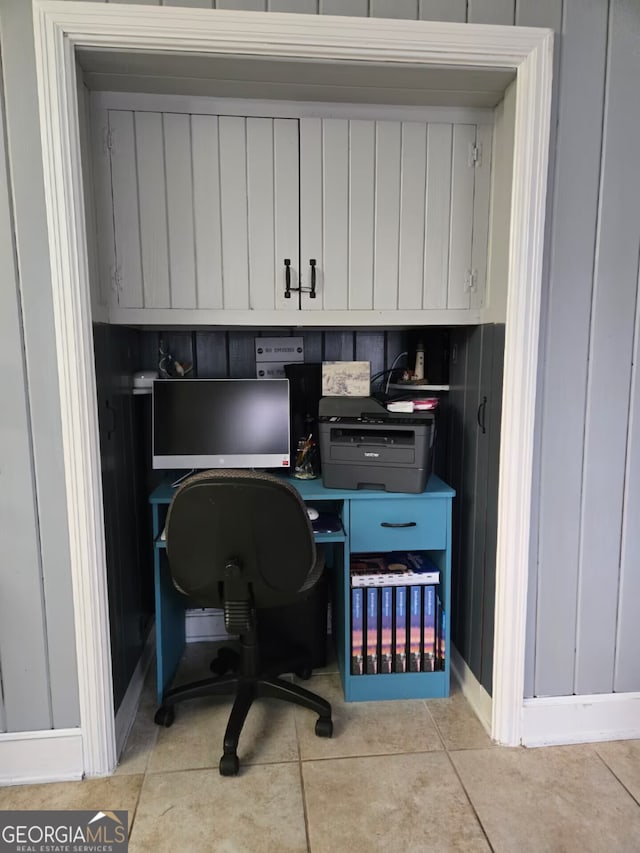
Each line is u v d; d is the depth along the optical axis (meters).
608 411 1.67
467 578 2.00
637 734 1.78
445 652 1.94
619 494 1.71
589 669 1.76
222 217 1.71
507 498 1.66
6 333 1.46
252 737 1.76
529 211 1.54
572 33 1.51
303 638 2.14
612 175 1.58
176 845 1.38
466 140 1.75
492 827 1.43
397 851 1.36
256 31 1.40
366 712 1.89
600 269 1.61
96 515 1.53
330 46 1.43
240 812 1.47
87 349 1.48
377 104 1.71
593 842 1.39
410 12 1.45
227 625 1.62
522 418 1.62
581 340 1.63
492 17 1.48
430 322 1.81
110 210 1.66
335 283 1.77
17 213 1.42
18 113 1.39
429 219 1.77
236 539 1.49
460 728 1.81
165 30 1.38
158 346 2.21
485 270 1.80
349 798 1.52
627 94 1.55
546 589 1.71
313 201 1.73
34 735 1.59
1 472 1.50
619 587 1.74
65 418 1.48
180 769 1.63
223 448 1.98
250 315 1.75
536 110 1.50
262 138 1.69
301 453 2.04
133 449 2.03
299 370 2.10
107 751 1.61
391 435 1.86
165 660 1.93
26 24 1.36
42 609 1.55
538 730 1.75
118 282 1.68
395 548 1.89
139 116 1.63
